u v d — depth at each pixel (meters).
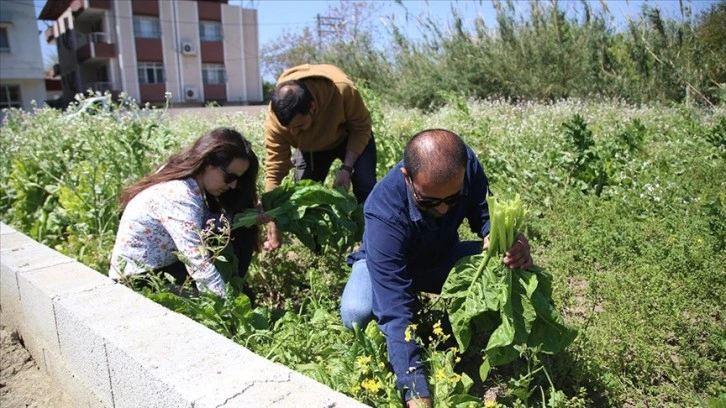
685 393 2.48
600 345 2.75
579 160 5.64
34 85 33.19
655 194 4.98
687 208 4.64
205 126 8.37
